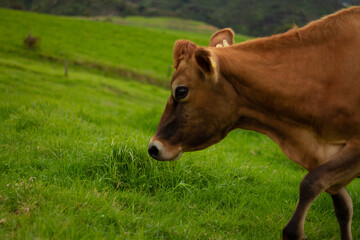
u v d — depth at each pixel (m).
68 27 54.84
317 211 5.21
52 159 5.27
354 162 3.18
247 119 3.70
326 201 5.42
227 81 3.54
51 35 48.91
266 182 6.04
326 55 3.43
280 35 3.65
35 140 5.95
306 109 3.38
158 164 5.11
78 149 5.45
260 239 4.04
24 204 3.63
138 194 4.53
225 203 4.93
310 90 3.38
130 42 52.16
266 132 3.73
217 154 6.31
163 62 45.56
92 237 3.20
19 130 6.71
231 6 121.81
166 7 140.88
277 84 3.44
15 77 22.91
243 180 5.75
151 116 11.41
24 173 4.63
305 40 3.53
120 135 6.14
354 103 3.24
